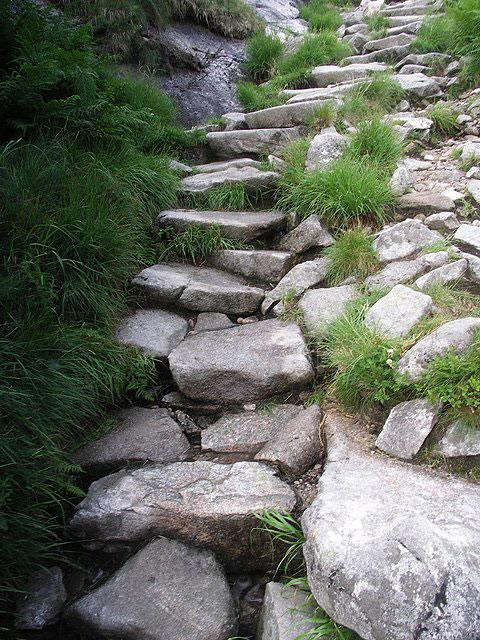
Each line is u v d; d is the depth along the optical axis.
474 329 2.46
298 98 6.04
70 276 3.02
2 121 3.95
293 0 10.90
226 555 2.21
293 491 2.26
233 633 1.97
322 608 1.82
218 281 3.63
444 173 4.40
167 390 3.00
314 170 4.24
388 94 5.76
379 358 2.53
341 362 2.66
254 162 4.96
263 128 5.73
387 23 8.59
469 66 5.88
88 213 3.23
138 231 3.79
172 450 2.60
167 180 4.34
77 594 2.14
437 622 1.57
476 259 3.20
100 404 2.82
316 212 3.98
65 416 2.51
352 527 1.86
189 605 2.01
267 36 7.71
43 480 2.21
